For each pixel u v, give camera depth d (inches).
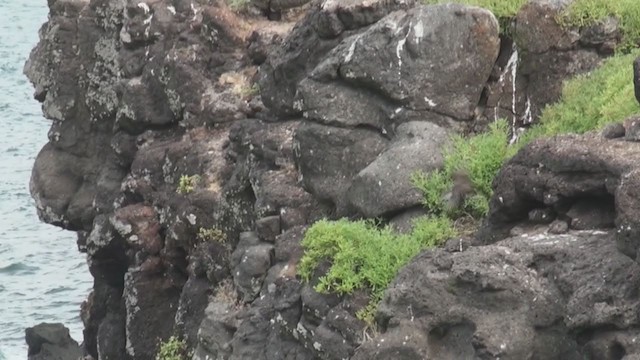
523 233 868.6
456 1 1081.4
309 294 951.0
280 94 1148.5
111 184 1373.0
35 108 3954.2
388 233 955.3
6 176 3105.3
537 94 1042.7
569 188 846.5
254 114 1217.4
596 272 794.8
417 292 838.5
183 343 1203.9
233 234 1175.0
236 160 1195.3
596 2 1045.8
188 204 1213.1
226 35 1280.8
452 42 1015.6
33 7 6102.4
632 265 783.7
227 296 1129.4
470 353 820.0
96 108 1414.9
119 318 1396.4
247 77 1268.5
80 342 1809.8
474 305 822.5
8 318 2055.9
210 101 1264.8
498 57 1045.8
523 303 809.5
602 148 840.3
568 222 852.0
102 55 1405.0
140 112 1314.0
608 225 834.8
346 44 1047.6
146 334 1284.4
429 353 829.8
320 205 1056.8
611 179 823.1
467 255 832.3
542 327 805.9
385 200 978.1
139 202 1293.1
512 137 1031.6
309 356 964.6
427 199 971.3
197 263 1194.6
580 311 784.3
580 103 1002.7
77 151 1454.2
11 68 4616.1
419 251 908.6
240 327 1029.8
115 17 1386.6
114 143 1354.6
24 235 2564.0
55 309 2097.7
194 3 1317.7
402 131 1010.1
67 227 1476.4
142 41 1328.7
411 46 1015.0
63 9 1465.3
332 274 933.8
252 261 1065.5
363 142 1031.6
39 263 2372.0
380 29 1029.2
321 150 1043.9
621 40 1051.3
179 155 1256.8
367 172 991.0
